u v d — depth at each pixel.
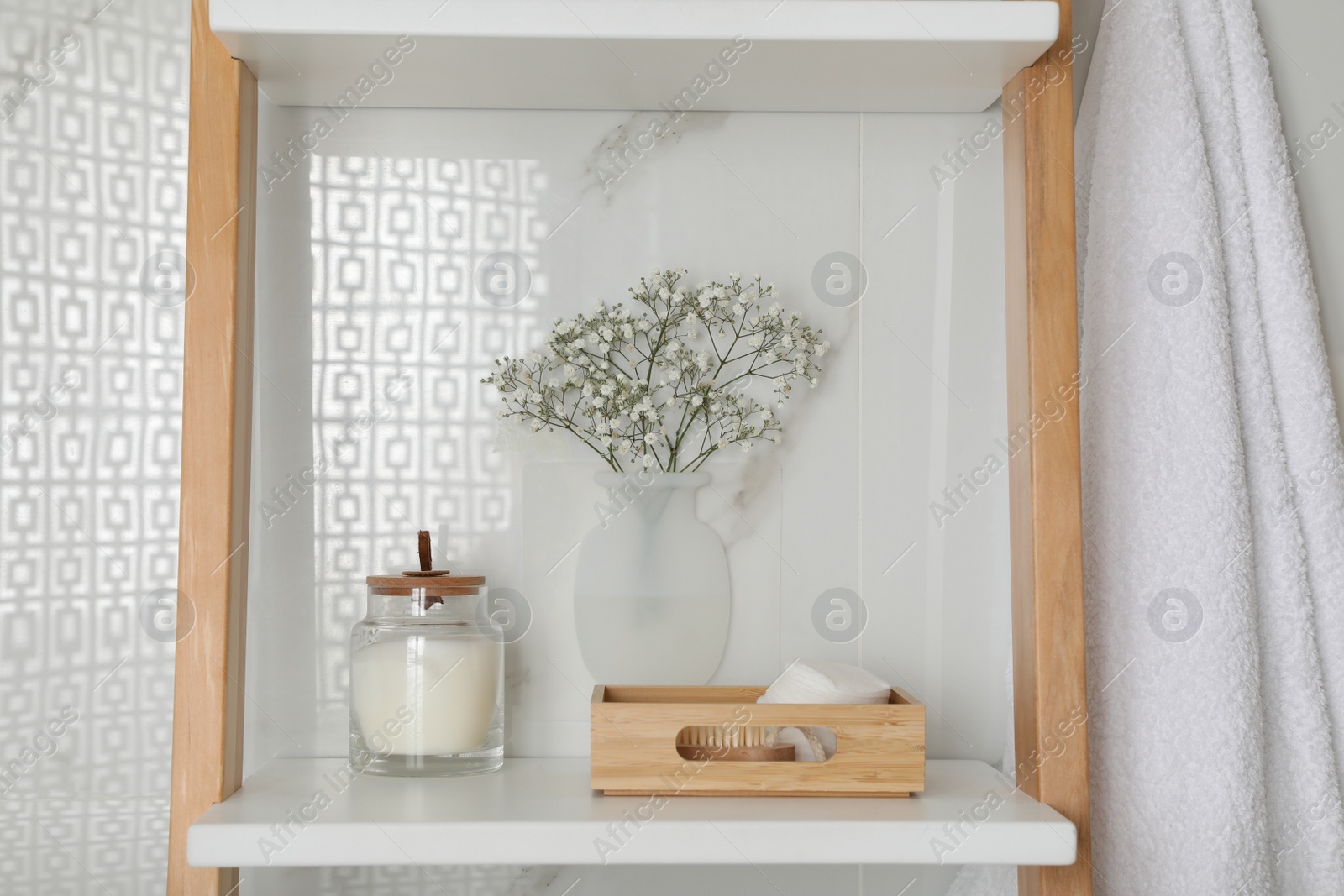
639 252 0.79
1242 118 0.73
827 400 0.79
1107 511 0.70
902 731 0.64
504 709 0.76
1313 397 0.70
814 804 0.63
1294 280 0.71
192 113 0.65
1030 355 0.66
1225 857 0.64
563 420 0.77
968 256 0.79
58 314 0.77
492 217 0.78
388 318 0.78
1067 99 0.67
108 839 0.75
